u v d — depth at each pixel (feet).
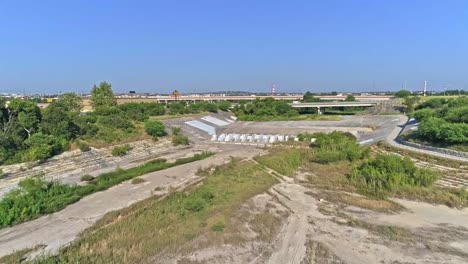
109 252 66.13
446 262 65.82
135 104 304.71
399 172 119.14
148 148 191.62
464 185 116.37
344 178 126.82
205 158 172.96
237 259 65.67
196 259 65.00
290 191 112.06
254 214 89.15
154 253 66.44
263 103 381.19
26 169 125.39
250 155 177.37
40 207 90.53
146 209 91.25
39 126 155.43
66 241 73.46
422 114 251.80
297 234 77.97
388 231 80.12
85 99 456.04
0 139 127.85
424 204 99.50
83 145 157.38
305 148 189.78
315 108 412.77
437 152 159.74
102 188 115.14
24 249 69.26
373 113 368.07
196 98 516.73
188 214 86.89
